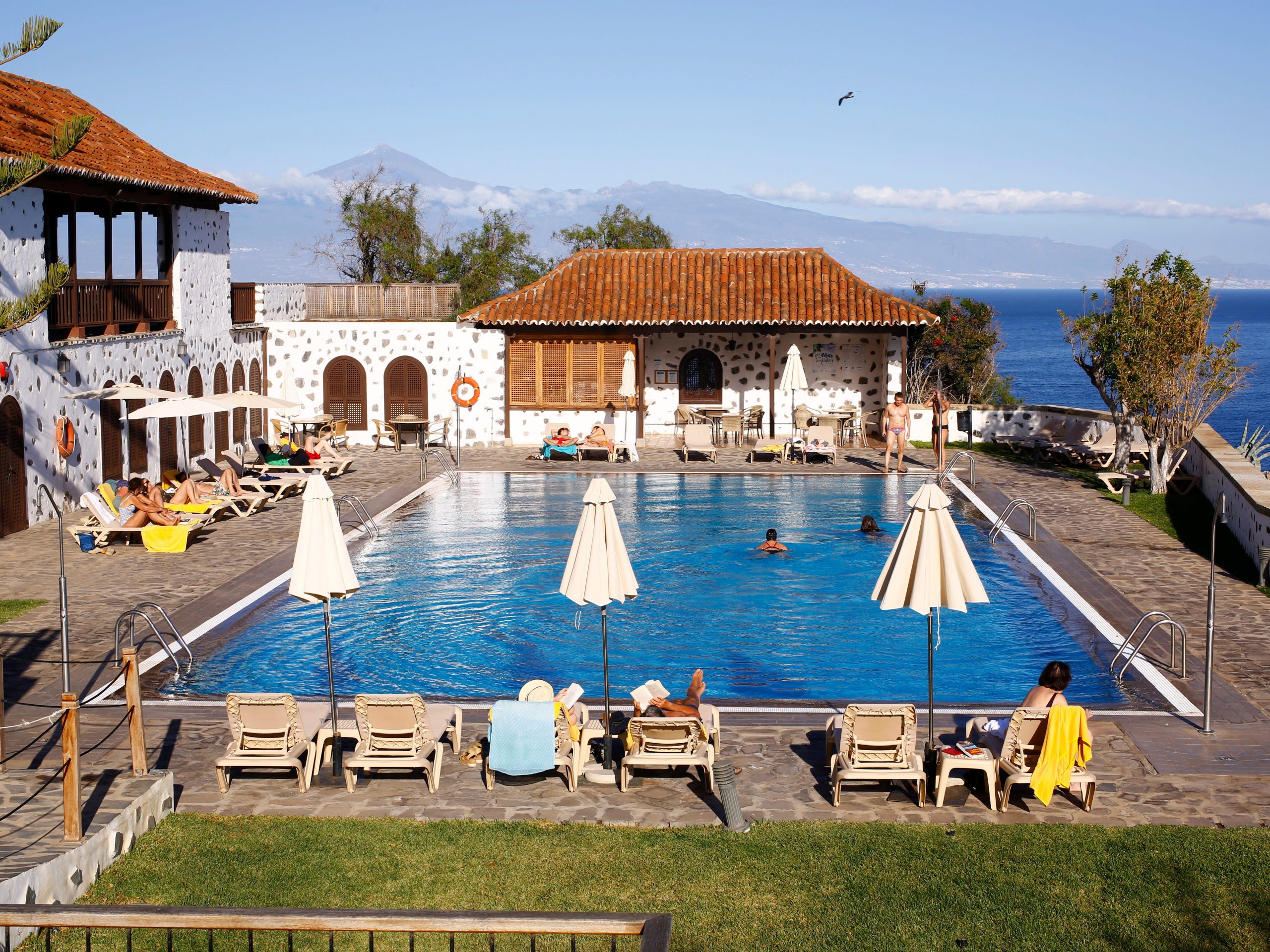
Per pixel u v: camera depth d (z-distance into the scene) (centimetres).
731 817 874
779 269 3284
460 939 733
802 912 747
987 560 1869
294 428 3145
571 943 674
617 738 1090
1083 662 1353
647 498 2442
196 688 1243
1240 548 1912
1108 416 2883
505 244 5156
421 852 836
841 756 945
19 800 859
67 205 2328
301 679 1305
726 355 3234
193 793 945
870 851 837
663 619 1580
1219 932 720
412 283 3762
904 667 1368
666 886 784
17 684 1222
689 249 3406
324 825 884
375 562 1889
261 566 1800
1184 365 2364
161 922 522
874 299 3136
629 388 2911
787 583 1772
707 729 980
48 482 2097
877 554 1952
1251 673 1266
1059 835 861
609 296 3180
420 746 945
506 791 957
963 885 782
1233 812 902
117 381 2348
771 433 3130
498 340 3219
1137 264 2473
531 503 2389
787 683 1314
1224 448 2333
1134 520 2156
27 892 700
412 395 3266
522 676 1343
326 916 520
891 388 3172
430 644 1460
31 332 2012
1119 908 749
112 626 1448
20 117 2230
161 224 2631
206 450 2852
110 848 807
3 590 1625
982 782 970
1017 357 17312
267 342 3269
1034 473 2719
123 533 1939
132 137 2694
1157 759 1014
